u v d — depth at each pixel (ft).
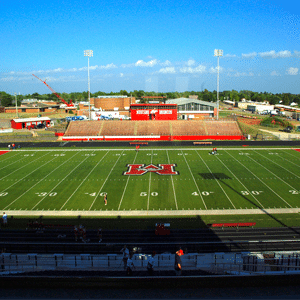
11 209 98.27
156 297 20.34
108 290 21.18
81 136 225.76
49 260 53.52
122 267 49.67
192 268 48.57
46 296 20.51
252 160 158.40
